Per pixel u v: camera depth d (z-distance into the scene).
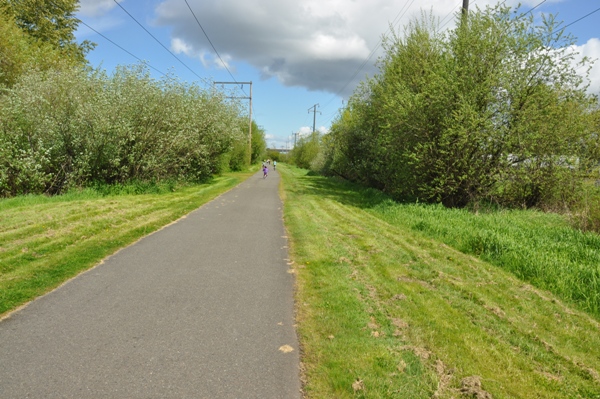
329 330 4.27
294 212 13.02
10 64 19.17
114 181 16.08
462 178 13.78
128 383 3.18
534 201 15.30
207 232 9.30
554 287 6.33
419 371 3.52
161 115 17.12
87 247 7.29
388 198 17.20
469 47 13.84
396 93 16.58
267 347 3.87
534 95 13.14
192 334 4.10
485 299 5.57
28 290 5.07
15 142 13.44
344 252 7.83
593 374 3.72
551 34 13.22
